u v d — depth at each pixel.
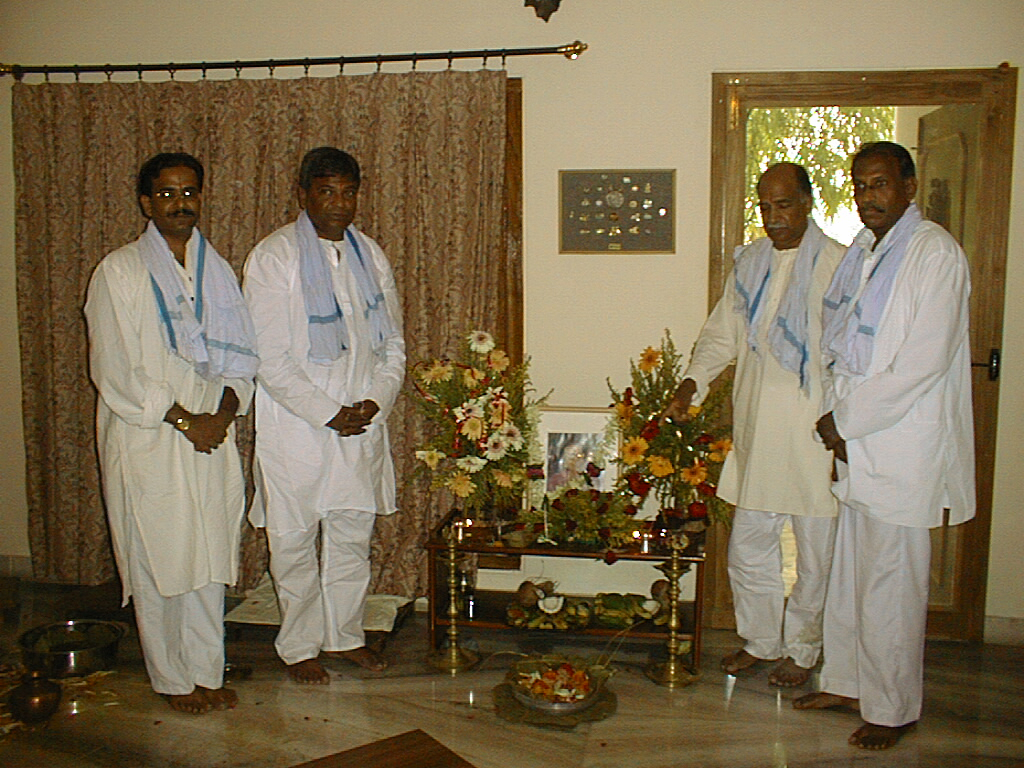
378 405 2.80
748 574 2.90
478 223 3.17
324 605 2.92
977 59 3.01
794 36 3.08
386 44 3.28
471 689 2.84
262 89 3.21
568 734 2.56
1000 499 3.18
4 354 3.65
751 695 2.80
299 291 2.71
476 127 3.12
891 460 2.35
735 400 2.86
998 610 3.23
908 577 2.42
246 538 3.46
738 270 2.85
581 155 3.22
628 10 3.13
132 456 2.50
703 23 3.11
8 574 3.76
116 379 2.45
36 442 3.55
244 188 3.25
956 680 2.92
